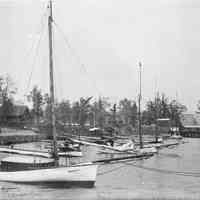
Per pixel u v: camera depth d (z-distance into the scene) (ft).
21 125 333.83
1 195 94.89
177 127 549.54
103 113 453.99
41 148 205.36
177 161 187.32
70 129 315.78
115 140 285.23
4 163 112.88
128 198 95.30
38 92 374.43
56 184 106.22
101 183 117.70
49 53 117.29
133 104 482.28
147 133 459.73
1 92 333.42
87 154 204.33
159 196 98.94
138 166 159.74
